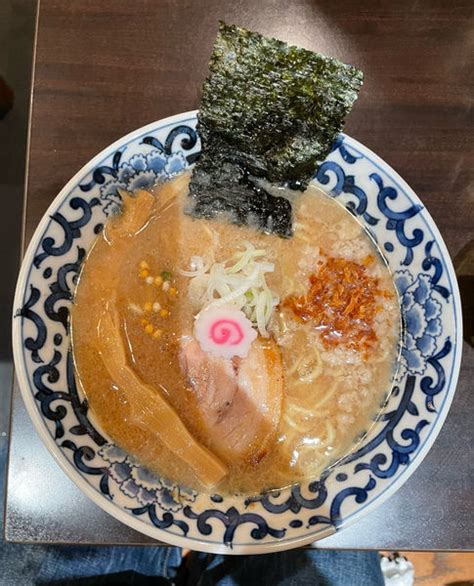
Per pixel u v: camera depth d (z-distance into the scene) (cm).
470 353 27
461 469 26
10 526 25
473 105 28
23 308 23
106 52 28
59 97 28
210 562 36
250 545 22
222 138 25
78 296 25
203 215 27
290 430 26
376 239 26
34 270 23
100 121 28
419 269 25
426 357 24
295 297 27
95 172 24
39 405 23
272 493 24
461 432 26
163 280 27
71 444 23
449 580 40
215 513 23
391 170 25
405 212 25
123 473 24
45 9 29
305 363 27
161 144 25
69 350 25
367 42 29
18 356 23
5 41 34
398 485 23
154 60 28
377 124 28
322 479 24
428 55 29
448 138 28
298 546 23
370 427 25
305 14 29
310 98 23
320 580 34
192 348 26
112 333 26
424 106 28
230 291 26
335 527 23
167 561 36
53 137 28
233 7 29
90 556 35
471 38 29
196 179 26
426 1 29
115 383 25
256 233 27
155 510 23
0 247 35
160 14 29
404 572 39
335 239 27
